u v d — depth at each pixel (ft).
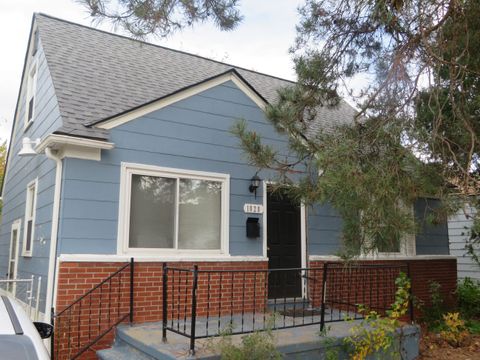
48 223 21.17
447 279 32.65
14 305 10.18
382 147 14.38
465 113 16.08
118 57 27.81
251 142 17.30
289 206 25.96
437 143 15.02
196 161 22.82
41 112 25.58
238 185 24.02
